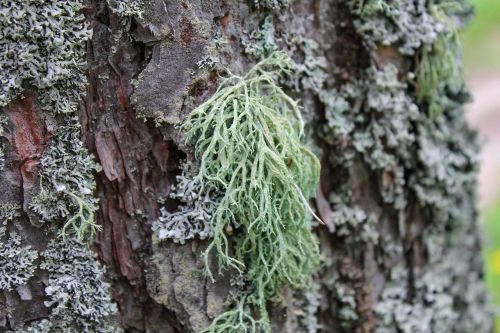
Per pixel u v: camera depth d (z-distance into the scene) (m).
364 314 0.38
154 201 0.33
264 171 0.32
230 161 0.31
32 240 0.32
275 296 0.34
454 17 0.38
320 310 0.38
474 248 0.43
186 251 0.33
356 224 0.37
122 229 0.33
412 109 0.36
